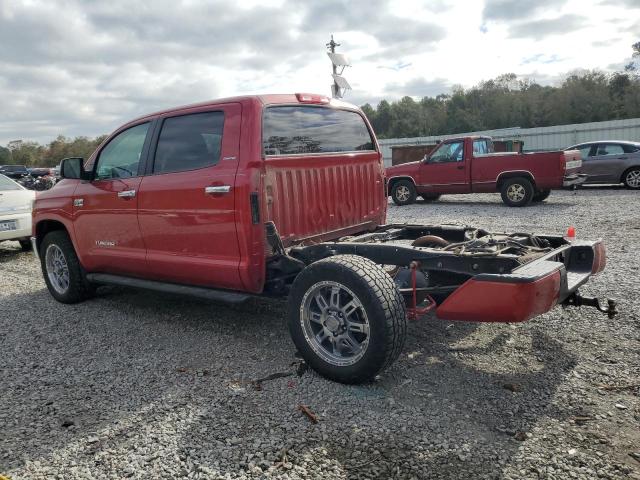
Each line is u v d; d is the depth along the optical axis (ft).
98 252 17.95
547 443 9.46
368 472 8.83
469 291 11.35
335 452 9.43
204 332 15.97
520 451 9.25
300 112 15.16
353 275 11.46
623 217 34.06
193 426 10.52
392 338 11.25
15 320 18.13
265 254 13.88
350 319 11.94
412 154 74.54
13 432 10.63
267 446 9.69
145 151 16.24
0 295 21.81
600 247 14.57
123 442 10.07
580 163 44.52
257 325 16.37
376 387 11.85
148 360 14.03
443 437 9.75
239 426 10.43
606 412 10.43
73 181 18.98
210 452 9.59
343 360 11.89
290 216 14.56
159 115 16.03
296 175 14.66
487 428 10.02
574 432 9.77
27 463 9.53
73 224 18.62
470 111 242.37
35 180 81.82
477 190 45.11
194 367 13.43
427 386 11.80
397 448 9.46
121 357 14.35
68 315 18.40
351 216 16.80
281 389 11.94
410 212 43.45
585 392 11.23
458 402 11.05
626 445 9.34
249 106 13.78
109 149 17.63
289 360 13.61
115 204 16.92
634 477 8.48
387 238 16.70
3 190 30.55
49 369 13.75
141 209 16.08
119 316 17.97
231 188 13.67
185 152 15.19
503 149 64.28
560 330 14.65
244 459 9.34
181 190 14.84
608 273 20.10
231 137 13.93
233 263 13.96
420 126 253.24
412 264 12.76
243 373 12.91
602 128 106.52
